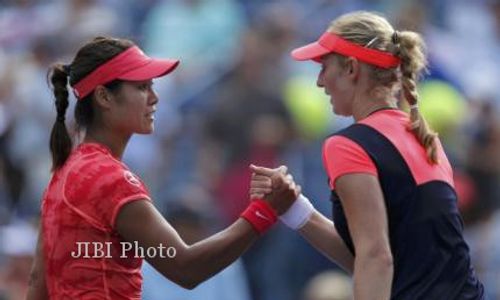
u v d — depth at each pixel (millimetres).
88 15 39719
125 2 41219
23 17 41250
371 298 15750
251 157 34844
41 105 36844
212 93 37812
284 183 17078
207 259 16609
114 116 16750
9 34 40719
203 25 40594
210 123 35625
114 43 16766
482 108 37594
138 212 16359
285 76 37062
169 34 40531
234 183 34469
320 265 33031
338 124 36469
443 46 41188
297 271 33031
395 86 16812
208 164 34812
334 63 16828
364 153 16203
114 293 16469
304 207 17453
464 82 39875
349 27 16750
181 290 28672
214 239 16719
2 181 35531
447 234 16359
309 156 34594
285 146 35094
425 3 42938
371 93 16734
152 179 35500
